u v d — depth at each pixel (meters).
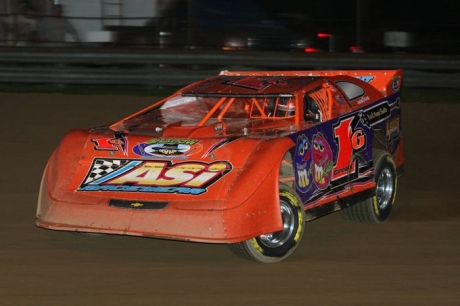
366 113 14.09
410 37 37.00
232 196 11.03
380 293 10.41
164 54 30.03
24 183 17.20
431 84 29.73
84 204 11.54
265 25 37.62
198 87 14.02
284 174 12.48
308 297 10.22
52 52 29.78
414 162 20.12
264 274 11.17
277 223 11.27
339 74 15.77
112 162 12.12
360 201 13.62
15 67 29.58
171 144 12.05
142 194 11.42
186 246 12.60
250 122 13.51
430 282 10.91
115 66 30.70
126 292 10.30
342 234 13.55
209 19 37.28
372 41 36.66
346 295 10.32
